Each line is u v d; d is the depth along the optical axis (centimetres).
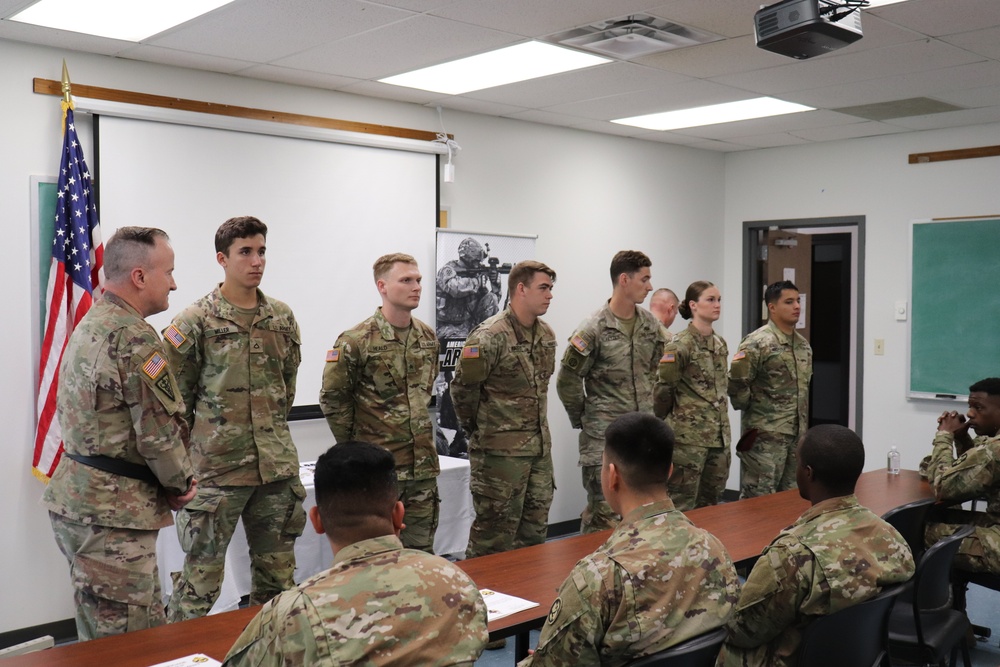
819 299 692
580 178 619
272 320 312
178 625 203
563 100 518
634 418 187
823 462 216
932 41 401
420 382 354
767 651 222
